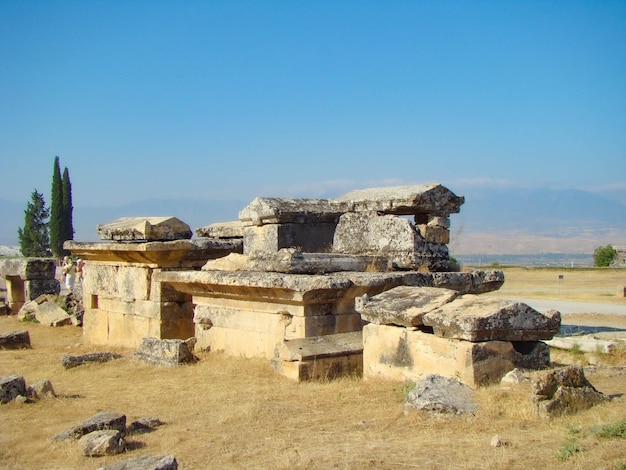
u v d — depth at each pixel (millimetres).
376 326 11188
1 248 95188
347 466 6969
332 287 12531
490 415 8273
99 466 7531
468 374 9398
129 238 18609
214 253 18297
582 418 7938
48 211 75562
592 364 14945
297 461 7223
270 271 13664
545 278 42656
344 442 7922
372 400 9805
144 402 10695
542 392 8242
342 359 12086
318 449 7707
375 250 15508
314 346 12008
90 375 13094
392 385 10539
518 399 8625
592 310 26016
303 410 9586
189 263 18078
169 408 10211
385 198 15672
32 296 28328
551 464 6570
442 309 10242
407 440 7762
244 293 13859
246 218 17594
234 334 14500
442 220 15555
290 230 16875
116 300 18969
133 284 18328
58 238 69250
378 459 7129
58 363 14750
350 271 13992
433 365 10016
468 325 9438
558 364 11875
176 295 17797
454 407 8539
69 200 70438
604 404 8414
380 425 8523
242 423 9062
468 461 6844
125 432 8820
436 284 14117
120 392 11484
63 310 24359
